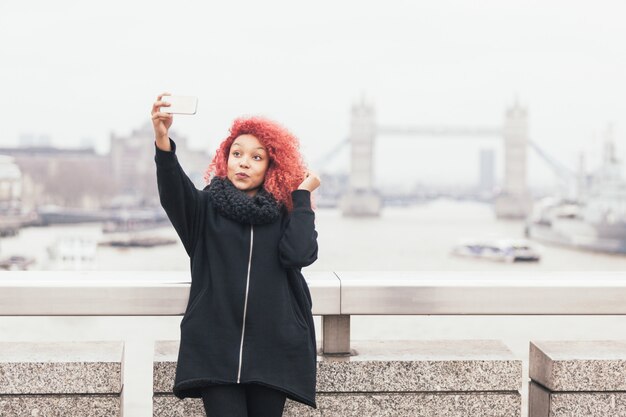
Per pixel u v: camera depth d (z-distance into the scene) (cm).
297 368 224
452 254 12812
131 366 3120
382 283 255
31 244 13912
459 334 5028
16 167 16025
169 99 218
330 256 12838
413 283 256
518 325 5144
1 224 15200
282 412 235
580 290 259
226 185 234
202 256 230
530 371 280
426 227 17012
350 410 256
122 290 246
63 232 14938
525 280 263
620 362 259
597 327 4791
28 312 243
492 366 260
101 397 246
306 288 242
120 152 17425
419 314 256
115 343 268
